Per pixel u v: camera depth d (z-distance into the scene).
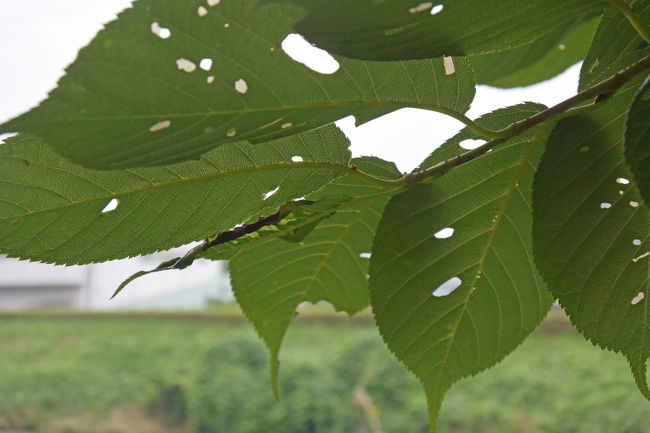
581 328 0.38
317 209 0.38
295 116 0.34
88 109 0.31
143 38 0.31
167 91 0.31
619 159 0.36
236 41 0.32
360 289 0.45
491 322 0.42
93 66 0.31
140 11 0.31
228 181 0.37
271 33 0.32
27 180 0.35
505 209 0.39
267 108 0.33
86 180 0.35
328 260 0.44
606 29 0.38
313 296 0.45
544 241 0.38
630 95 0.36
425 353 0.42
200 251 0.38
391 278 0.40
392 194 0.38
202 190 0.37
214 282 5.50
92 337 3.96
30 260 0.37
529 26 0.33
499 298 0.42
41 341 3.99
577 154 0.37
